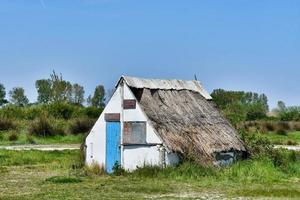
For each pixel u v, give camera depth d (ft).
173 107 110.42
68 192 81.25
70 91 334.65
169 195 79.00
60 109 253.24
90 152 109.70
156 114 105.09
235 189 84.89
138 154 103.24
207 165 101.09
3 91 385.50
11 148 159.63
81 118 221.25
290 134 232.32
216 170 99.19
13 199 74.64
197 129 108.99
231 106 227.40
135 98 104.42
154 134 101.65
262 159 108.06
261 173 97.86
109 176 100.78
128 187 85.87
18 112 251.19
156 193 80.79
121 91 106.11
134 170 101.76
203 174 96.89
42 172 106.83
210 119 116.06
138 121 103.60
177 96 114.62
